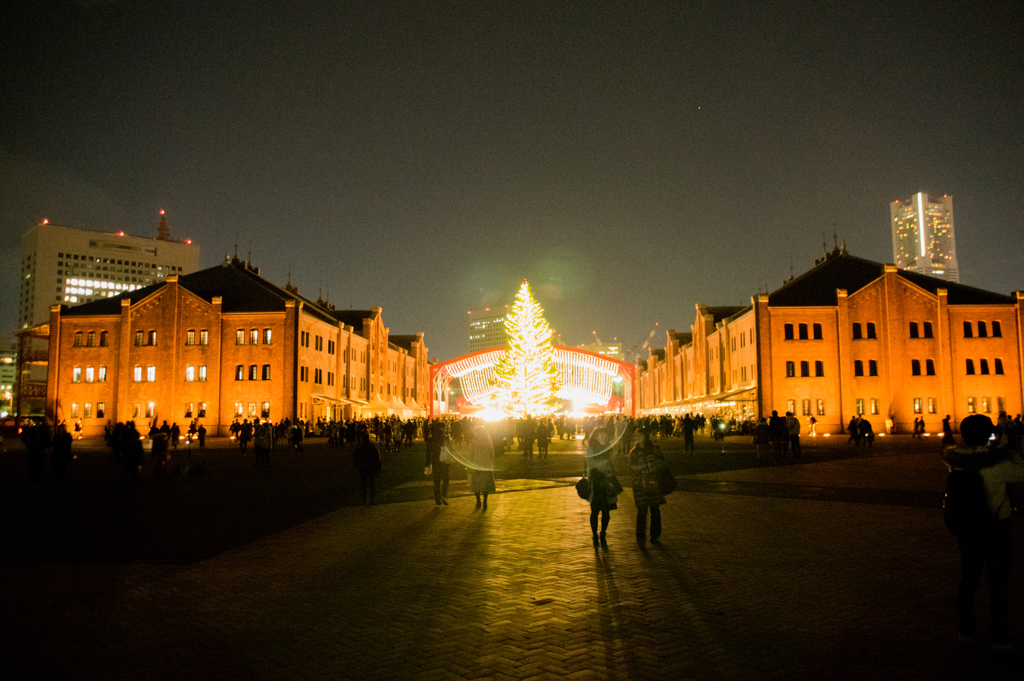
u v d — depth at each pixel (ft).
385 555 37.58
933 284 217.15
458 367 232.94
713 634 23.95
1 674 21.06
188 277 222.07
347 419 239.09
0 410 414.62
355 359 259.60
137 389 207.31
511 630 24.59
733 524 45.96
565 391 255.70
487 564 34.99
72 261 620.08
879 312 205.57
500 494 65.16
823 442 152.46
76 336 213.25
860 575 31.91
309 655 22.41
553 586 30.48
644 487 39.50
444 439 58.29
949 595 28.43
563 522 48.19
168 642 23.84
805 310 204.95
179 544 41.37
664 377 363.56
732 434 207.41
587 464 40.01
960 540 22.81
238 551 39.19
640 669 20.84
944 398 202.18
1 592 30.55
